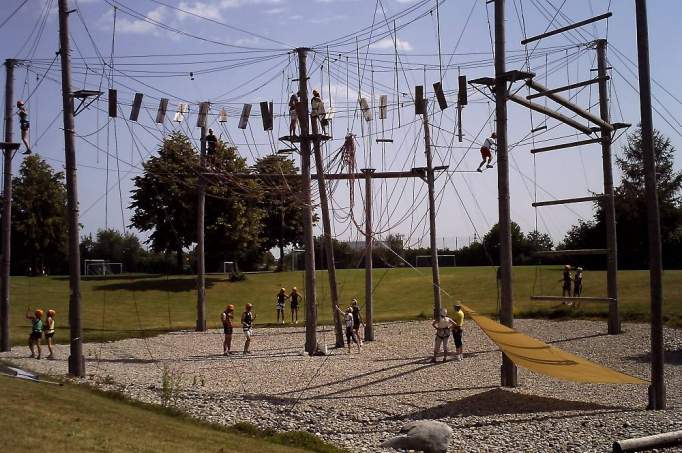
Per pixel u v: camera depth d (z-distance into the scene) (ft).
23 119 88.43
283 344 115.44
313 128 101.40
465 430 52.85
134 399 61.00
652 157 57.88
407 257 278.26
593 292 161.58
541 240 265.34
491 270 223.71
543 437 49.93
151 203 202.08
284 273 239.09
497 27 68.49
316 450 46.14
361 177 114.01
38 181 265.95
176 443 40.37
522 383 72.54
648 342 98.78
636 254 222.69
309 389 71.61
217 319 161.27
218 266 289.33
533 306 149.38
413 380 76.43
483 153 74.23
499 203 68.33
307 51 102.37
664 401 58.03
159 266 310.86
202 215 138.62
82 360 75.41
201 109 83.05
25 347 106.11
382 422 56.59
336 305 111.24
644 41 57.88
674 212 216.13
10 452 32.60
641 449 43.39
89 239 361.92
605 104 108.27
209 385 74.08
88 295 189.26
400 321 142.61
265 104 84.48
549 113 78.13
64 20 75.15
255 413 59.57
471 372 81.00
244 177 112.68
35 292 191.52
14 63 101.30
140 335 128.77
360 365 89.10
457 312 92.53
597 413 57.16
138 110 79.05
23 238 264.52
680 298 138.31
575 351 93.40
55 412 43.55
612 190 108.06
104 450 35.55
